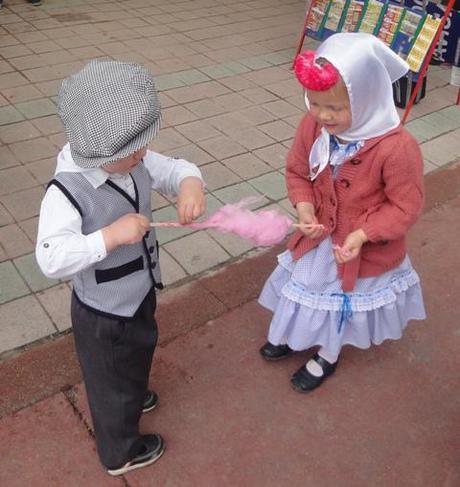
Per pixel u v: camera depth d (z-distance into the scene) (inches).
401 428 89.7
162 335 101.7
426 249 127.6
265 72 201.0
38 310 103.1
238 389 94.0
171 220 128.0
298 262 86.5
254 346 101.6
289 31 237.8
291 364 99.0
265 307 100.4
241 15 252.1
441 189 146.7
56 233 56.1
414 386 96.8
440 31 164.2
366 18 180.2
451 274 121.0
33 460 81.3
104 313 65.2
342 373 98.2
